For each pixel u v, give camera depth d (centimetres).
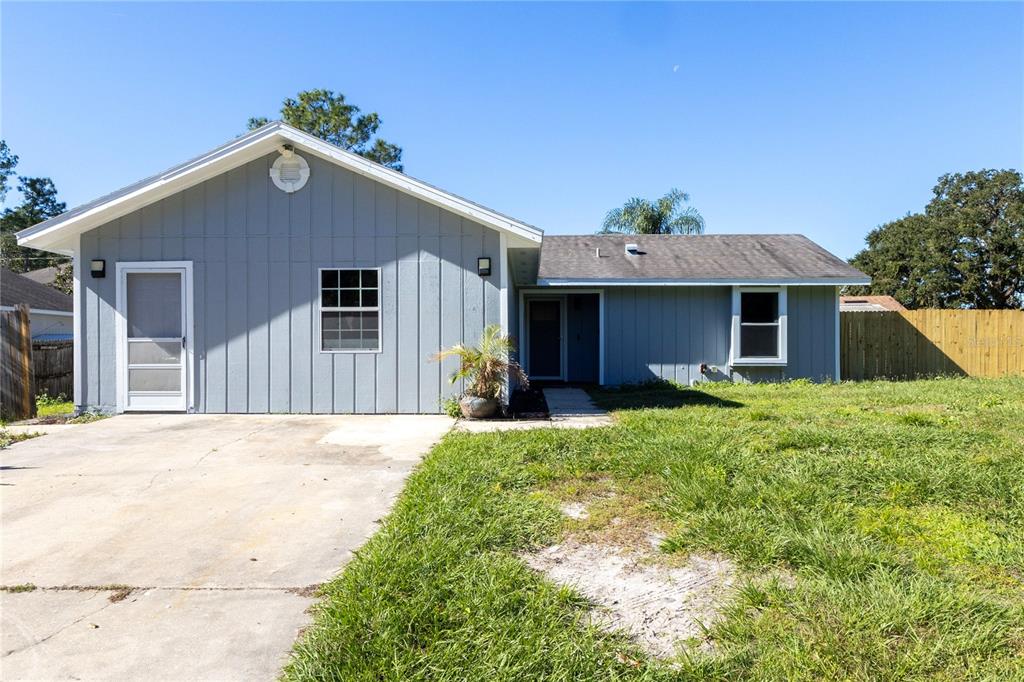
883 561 282
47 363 1109
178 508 402
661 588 270
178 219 827
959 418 688
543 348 1412
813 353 1271
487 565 284
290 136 791
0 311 842
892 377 1356
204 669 213
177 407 826
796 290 1273
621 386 1227
